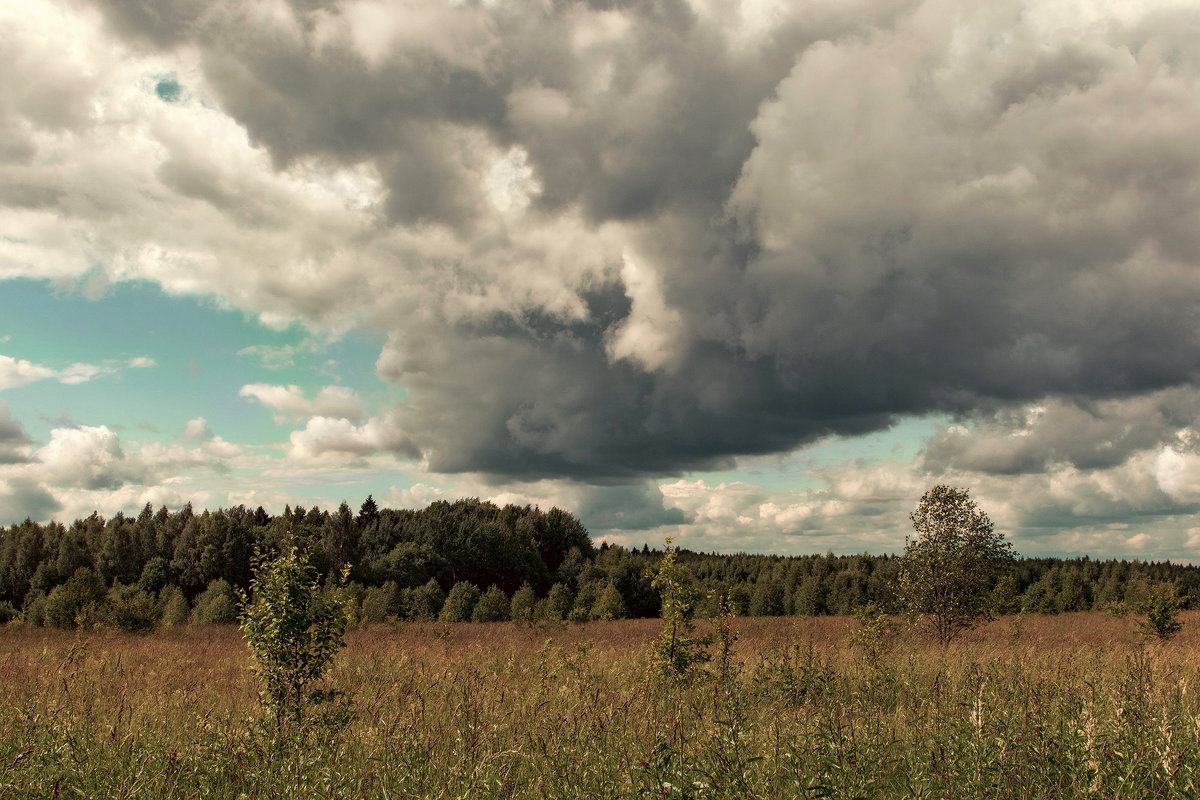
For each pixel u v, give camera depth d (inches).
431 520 3809.1
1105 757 193.3
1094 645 704.4
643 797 183.0
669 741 237.3
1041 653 533.0
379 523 3986.2
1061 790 181.8
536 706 319.9
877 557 4074.8
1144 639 864.9
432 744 241.6
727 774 185.3
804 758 202.4
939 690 327.9
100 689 402.3
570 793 200.1
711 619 494.9
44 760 216.2
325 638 315.6
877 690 365.7
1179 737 208.7
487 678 442.3
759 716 301.1
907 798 184.2
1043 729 214.4
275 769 220.4
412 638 980.6
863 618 687.1
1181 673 372.8
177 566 2962.6
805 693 381.1
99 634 944.9
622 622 1593.3
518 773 224.4
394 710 316.5
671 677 454.9
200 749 240.7
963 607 869.8
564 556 4367.6
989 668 396.2
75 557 3068.4
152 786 211.0
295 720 281.6
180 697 369.7
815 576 2972.4
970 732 213.3
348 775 215.2
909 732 242.8
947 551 880.9
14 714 279.4
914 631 888.3
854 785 183.9
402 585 3132.4
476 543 3570.4
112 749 240.2
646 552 4982.8
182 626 1337.4
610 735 256.5
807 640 649.0
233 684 441.7
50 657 621.0
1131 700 260.4
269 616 307.0
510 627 1384.1
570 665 522.9
